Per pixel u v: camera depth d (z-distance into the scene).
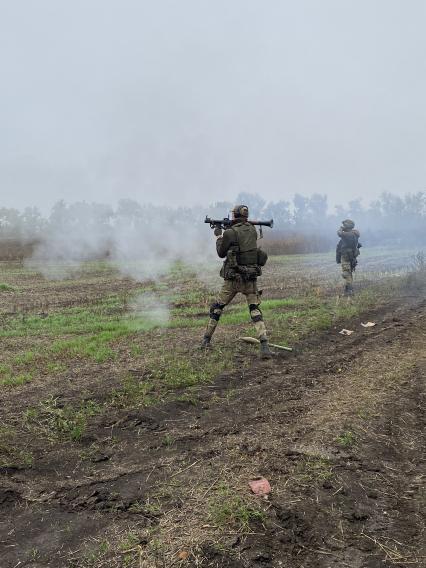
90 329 9.19
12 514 3.29
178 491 3.47
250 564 2.73
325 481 3.56
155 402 5.20
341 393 5.45
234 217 7.24
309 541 2.95
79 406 5.11
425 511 3.27
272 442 4.21
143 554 2.82
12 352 7.59
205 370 6.20
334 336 8.21
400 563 2.78
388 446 4.21
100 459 4.02
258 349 7.32
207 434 4.44
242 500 3.30
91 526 3.12
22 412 4.97
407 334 8.23
